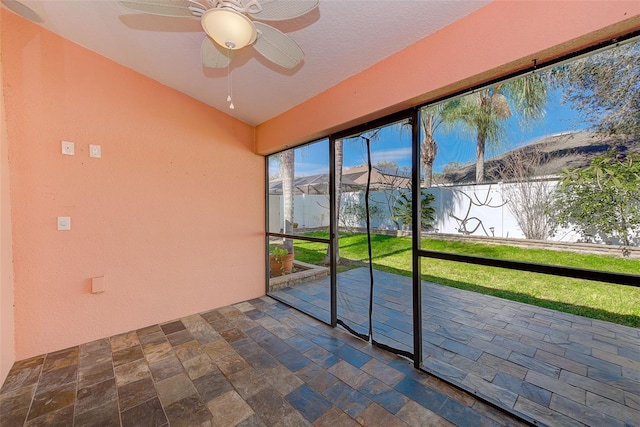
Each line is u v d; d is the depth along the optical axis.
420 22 1.60
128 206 2.60
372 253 2.44
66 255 2.30
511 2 1.35
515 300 2.19
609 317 1.82
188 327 2.70
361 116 2.15
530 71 1.42
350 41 1.82
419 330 2.00
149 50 2.28
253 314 3.01
